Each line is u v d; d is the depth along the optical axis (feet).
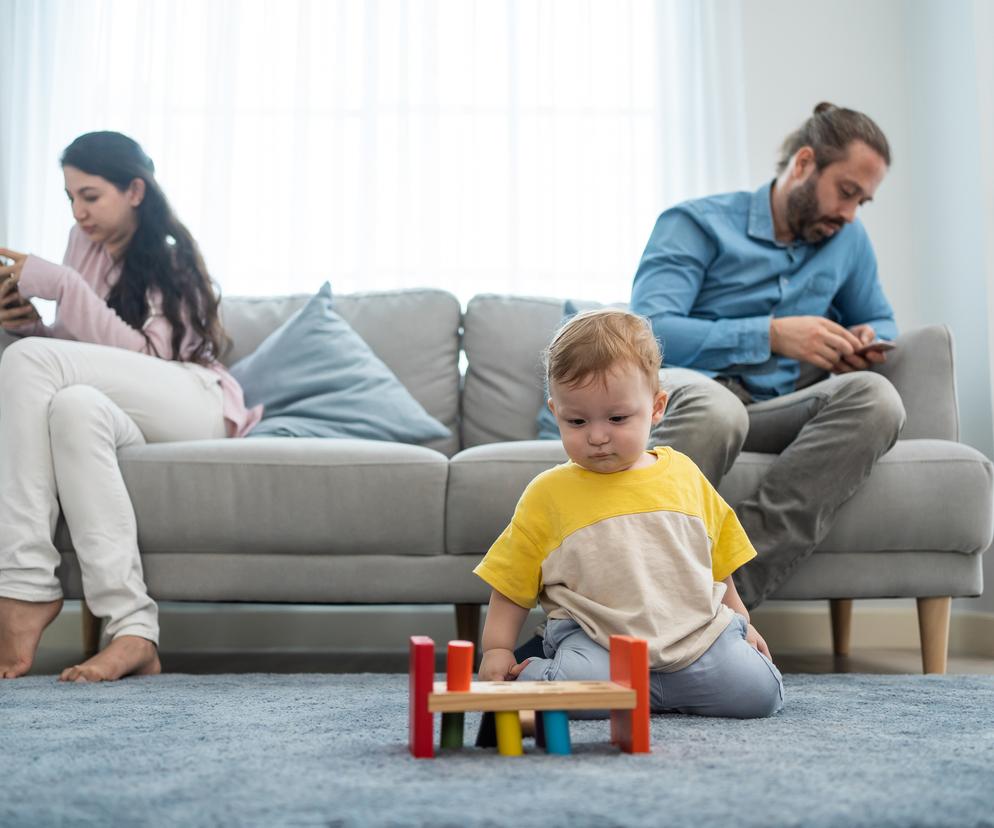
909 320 9.05
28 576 5.53
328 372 7.47
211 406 6.75
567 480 4.02
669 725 3.59
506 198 9.29
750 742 3.19
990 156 8.14
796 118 9.32
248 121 9.29
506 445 6.26
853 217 7.18
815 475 5.70
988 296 8.00
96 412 5.75
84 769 2.75
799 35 9.37
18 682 4.96
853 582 6.03
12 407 5.70
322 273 9.19
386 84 9.38
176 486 5.90
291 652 8.05
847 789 2.48
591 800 2.33
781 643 8.37
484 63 9.40
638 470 4.03
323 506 5.95
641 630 3.72
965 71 8.36
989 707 4.13
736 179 9.18
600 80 9.39
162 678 5.22
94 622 7.63
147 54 9.27
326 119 9.33
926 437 6.57
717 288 7.22
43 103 9.11
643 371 3.92
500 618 4.04
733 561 4.19
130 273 6.87
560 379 3.89
